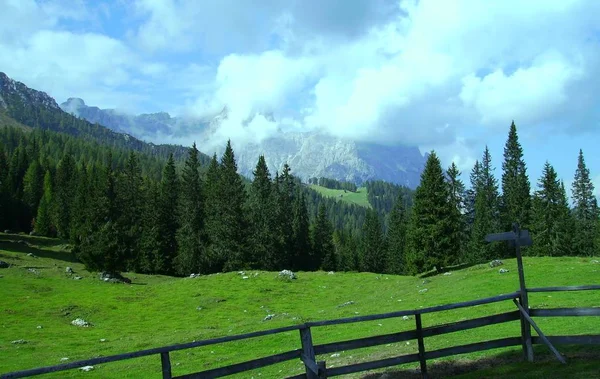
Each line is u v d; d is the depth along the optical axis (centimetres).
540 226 9506
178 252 10850
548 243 9438
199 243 10331
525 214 10425
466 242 11325
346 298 5750
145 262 10638
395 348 2402
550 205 9444
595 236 10856
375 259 15662
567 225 9600
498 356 1725
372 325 3453
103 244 8538
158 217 10950
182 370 2678
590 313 1412
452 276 5494
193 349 3319
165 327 4719
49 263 9362
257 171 11800
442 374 1650
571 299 3112
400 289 5522
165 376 1174
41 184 16888
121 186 11138
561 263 4869
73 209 11856
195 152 11294
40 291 6462
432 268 7219
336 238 19750
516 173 10969
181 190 11762
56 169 18200
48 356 3447
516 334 2309
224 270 9944
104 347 3734
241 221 10069
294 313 4847
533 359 1523
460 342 2297
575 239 10019
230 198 10069
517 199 10538
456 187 10550
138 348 3566
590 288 1431
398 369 1836
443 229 6781
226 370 1247
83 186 12662
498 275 4744
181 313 5375
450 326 1491
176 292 6378
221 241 9994
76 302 5903
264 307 5447
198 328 4450
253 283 6662
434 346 2288
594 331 2056
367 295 5684
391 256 14600
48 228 14500
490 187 11456
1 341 4034
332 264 14062
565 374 1338
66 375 2767
